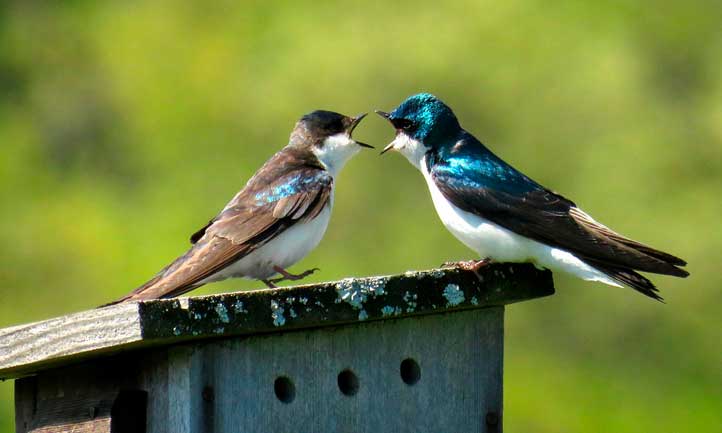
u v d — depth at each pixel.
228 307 5.41
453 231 6.63
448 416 6.13
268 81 13.92
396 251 12.77
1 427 13.10
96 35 15.39
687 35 14.06
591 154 13.41
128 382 5.80
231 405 5.60
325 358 5.86
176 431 5.54
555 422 13.46
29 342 5.62
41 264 14.05
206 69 14.52
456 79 13.25
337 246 12.81
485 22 13.52
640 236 13.27
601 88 13.46
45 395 6.22
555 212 6.40
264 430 5.67
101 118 14.92
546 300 13.70
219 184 13.88
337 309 5.69
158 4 15.21
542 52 13.58
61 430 5.90
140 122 14.63
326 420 5.84
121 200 14.34
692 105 13.85
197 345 5.53
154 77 14.78
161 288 6.28
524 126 13.41
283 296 5.55
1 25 15.70
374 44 13.29
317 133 7.69
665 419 13.51
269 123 13.73
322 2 13.98
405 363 6.15
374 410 5.96
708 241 13.27
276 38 14.12
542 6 13.86
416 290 5.91
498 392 6.25
